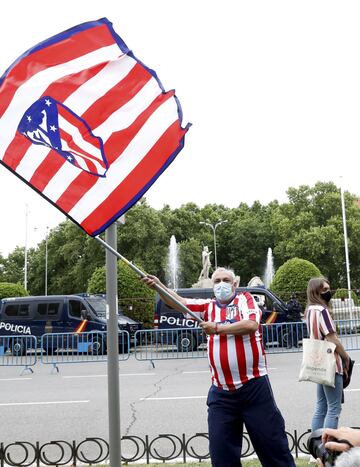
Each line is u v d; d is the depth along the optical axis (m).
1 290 31.75
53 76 4.70
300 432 7.57
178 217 63.53
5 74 4.59
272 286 30.28
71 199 4.55
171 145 4.85
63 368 16.69
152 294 27.81
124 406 9.84
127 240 53.50
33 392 12.01
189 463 6.15
